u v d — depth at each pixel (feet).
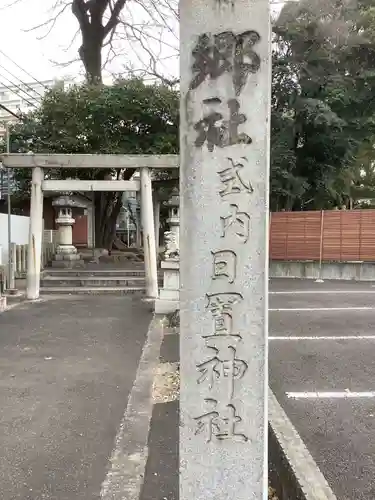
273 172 55.83
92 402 16.40
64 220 55.11
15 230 51.29
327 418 14.87
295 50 55.67
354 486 10.96
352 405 15.97
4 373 19.69
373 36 53.72
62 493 10.87
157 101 52.54
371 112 57.82
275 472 12.01
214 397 7.84
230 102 7.79
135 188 38.81
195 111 7.85
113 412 15.52
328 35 54.44
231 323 7.83
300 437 13.33
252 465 7.80
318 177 61.11
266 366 7.82
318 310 34.14
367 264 52.65
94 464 12.19
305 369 20.06
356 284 49.47
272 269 57.72
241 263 7.81
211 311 7.86
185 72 7.88
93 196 66.95
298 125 57.36
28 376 19.27
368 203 88.79
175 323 28.81
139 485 11.23
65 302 38.32
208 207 7.84
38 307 35.91
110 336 26.40
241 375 7.82
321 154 59.62
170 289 32.14
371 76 54.34
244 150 7.78
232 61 7.78
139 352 23.00
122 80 54.60
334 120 53.47
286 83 56.65
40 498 10.66
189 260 7.89
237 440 7.81
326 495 9.71
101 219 67.41
